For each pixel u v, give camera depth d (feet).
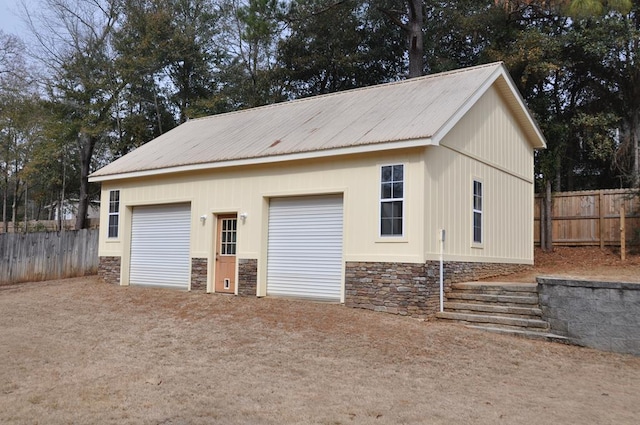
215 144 53.31
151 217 54.90
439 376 25.82
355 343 30.76
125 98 91.45
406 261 37.63
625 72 65.62
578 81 72.02
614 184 73.87
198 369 26.18
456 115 39.96
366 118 45.47
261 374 25.45
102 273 57.82
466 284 40.40
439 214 39.42
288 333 32.78
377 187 39.42
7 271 62.03
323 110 52.80
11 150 97.35
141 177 54.75
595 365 28.86
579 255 60.85
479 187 46.03
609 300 31.78
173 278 52.42
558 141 67.10
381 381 24.66
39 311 41.98
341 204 42.09
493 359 29.04
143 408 20.57
